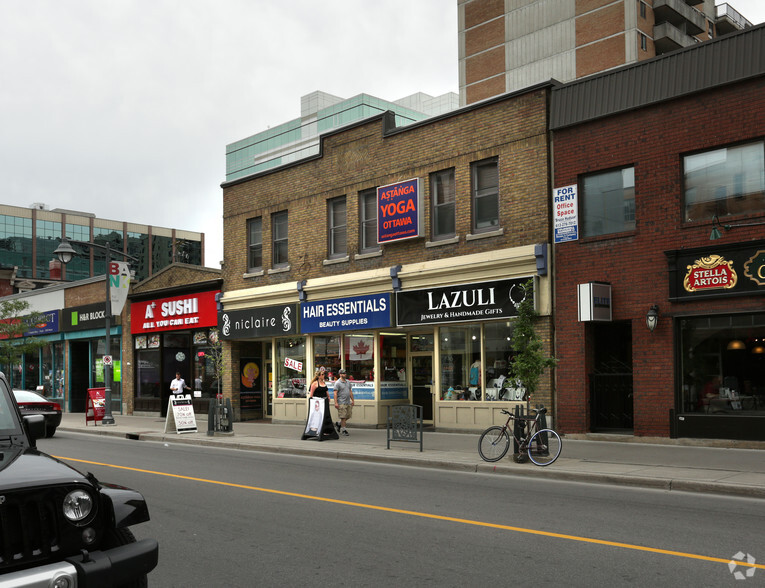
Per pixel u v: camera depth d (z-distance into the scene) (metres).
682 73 15.77
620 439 16.23
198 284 27.89
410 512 9.06
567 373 17.23
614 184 16.95
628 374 16.73
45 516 4.47
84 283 35.56
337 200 23.27
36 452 5.27
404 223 20.66
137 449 17.78
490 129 19.09
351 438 18.69
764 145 14.77
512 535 7.71
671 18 59.44
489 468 13.12
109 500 4.88
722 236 15.03
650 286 16.03
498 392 18.75
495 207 19.12
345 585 5.94
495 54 64.00
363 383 22.11
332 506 9.52
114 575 4.44
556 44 60.09
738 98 15.04
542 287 17.66
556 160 17.78
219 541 7.53
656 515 8.80
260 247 25.91
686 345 15.65
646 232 16.16
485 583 5.95
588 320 16.09
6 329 33.97
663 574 6.18
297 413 24.22
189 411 21.55
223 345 26.67
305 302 23.55
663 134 16.06
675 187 15.80
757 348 14.71
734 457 13.27
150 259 116.38
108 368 25.77
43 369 39.06
